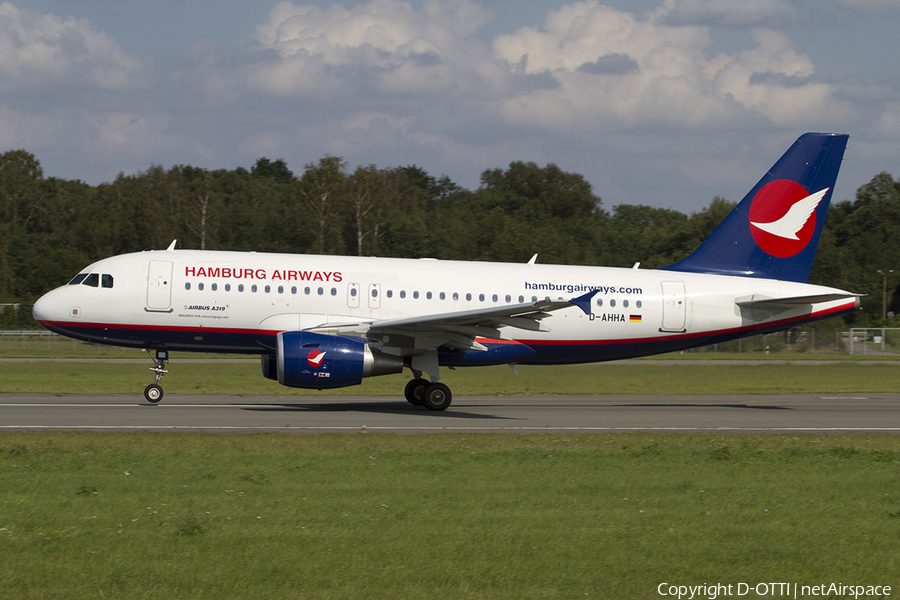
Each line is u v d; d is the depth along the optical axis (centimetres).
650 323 7888
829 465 4625
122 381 9769
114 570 2594
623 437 5666
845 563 2864
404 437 5400
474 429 5956
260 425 5916
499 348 7469
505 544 2933
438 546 2889
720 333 8081
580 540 3006
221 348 7388
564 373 8725
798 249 8250
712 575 2714
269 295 7206
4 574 2552
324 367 6675
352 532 3025
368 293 7350
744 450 5103
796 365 14950
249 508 3344
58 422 5831
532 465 4419
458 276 7594
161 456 4472
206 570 2611
